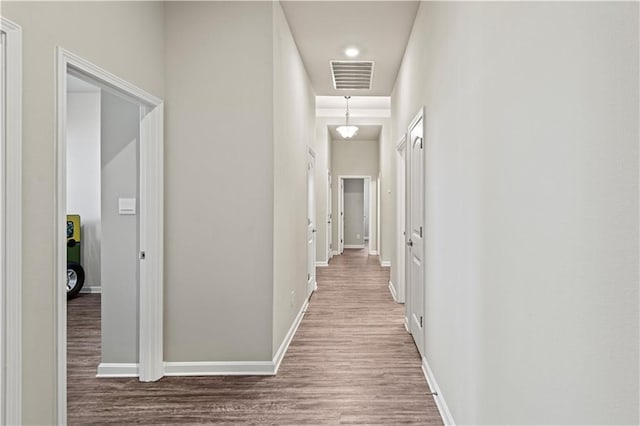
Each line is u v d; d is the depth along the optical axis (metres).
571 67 0.98
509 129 1.38
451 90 2.20
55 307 1.82
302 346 3.68
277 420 2.41
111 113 3.03
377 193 10.37
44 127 1.78
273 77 3.04
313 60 4.50
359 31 3.76
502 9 1.43
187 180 3.06
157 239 2.97
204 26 3.04
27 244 1.69
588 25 0.91
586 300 0.93
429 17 2.86
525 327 1.26
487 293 1.62
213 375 3.04
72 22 1.99
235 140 3.04
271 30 3.03
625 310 0.79
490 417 1.59
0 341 1.57
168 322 3.07
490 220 1.58
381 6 3.31
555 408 1.08
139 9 2.67
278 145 3.21
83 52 2.08
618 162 0.81
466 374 1.93
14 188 1.61
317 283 6.66
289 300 3.78
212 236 3.06
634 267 0.77
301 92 4.43
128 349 3.04
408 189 4.03
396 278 5.38
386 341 3.82
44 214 1.77
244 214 3.05
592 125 0.90
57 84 1.87
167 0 3.04
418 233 3.51
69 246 5.79
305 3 3.24
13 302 1.60
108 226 3.03
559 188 1.04
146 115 2.93
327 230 8.62
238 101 3.04
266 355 3.06
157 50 2.93
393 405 2.59
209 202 3.06
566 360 1.02
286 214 3.58
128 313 3.03
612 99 0.82
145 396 2.72
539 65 1.15
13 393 1.61
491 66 1.55
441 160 2.47
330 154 9.85
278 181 3.21
